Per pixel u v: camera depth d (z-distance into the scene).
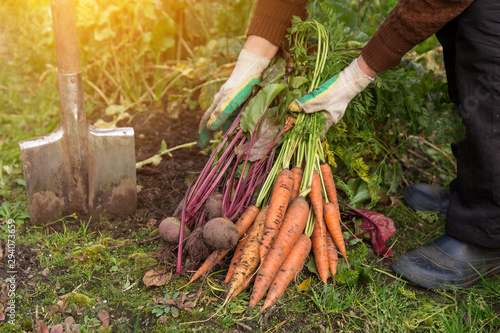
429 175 2.74
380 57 1.76
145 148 2.86
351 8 3.09
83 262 1.89
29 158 1.98
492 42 1.63
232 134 2.04
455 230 1.90
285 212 1.81
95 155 2.08
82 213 2.16
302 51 2.06
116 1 3.18
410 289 1.90
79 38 3.29
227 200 1.87
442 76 2.72
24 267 1.85
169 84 3.33
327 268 1.80
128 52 3.38
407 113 2.33
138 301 1.72
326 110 1.90
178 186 2.50
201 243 1.76
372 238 2.07
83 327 1.58
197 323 1.63
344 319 1.71
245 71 2.06
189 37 3.67
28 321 1.57
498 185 1.73
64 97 1.95
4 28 4.20
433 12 1.59
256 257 1.73
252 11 3.43
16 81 3.53
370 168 2.43
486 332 1.67
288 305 1.74
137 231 2.12
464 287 1.90
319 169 1.94
